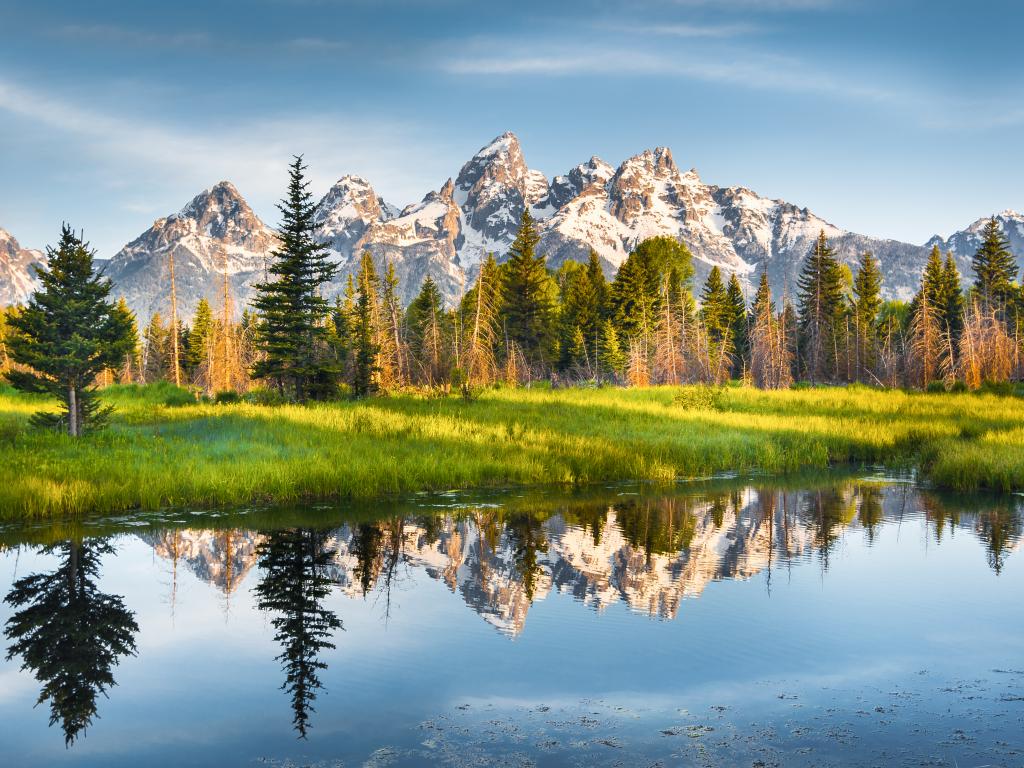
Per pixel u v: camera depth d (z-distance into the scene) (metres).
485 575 11.98
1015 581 11.52
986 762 5.95
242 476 18.53
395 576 11.94
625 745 6.30
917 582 11.48
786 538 14.62
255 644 8.91
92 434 24.97
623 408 37.06
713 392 40.47
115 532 14.98
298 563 12.77
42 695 7.50
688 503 18.45
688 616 9.88
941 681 7.70
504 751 6.17
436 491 19.88
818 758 6.04
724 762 5.96
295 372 39.72
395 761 6.01
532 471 21.55
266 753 6.14
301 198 40.09
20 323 24.72
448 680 7.81
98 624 9.64
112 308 25.83
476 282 66.69
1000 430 28.30
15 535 14.68
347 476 19.22
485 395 43.03
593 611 10.06
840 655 8.44
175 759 6.04
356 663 8.20
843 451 27.28
